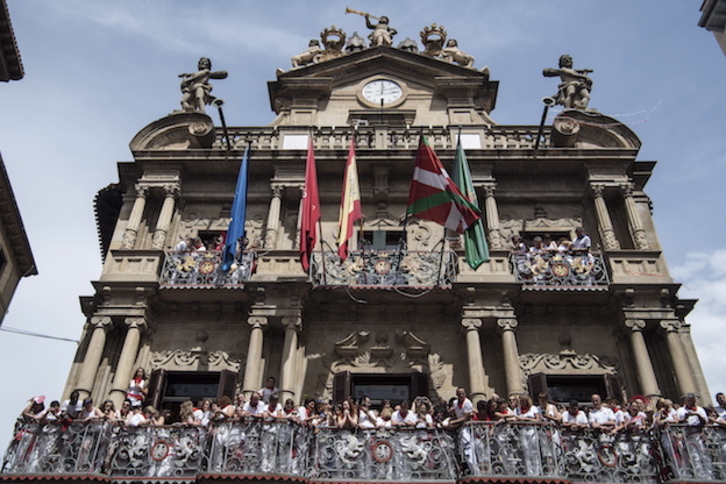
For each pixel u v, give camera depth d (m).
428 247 17.66
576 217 18.33
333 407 13.27
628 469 11.88
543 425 11.92
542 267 16.14
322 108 21.02
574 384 15.60
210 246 17.61
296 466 11.84
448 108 20.83
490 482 11.36
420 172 16.03
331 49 23.22
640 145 18.56
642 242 16.97
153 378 15.19
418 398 13.38
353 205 15.87
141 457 12.23
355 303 16.16
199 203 18.64
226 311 16.33
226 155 18.52
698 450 11.62
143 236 17.84
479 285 15.50
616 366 15.62
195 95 20.36
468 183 16.47
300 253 15.20
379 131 19.03
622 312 15.57
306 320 16.03
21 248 19.64
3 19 15.24
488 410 12.29
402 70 21.73
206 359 15.75
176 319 16.31
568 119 18.94
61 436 12.14
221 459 11.73
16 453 11.93
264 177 18.83
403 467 11.98
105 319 15.52
